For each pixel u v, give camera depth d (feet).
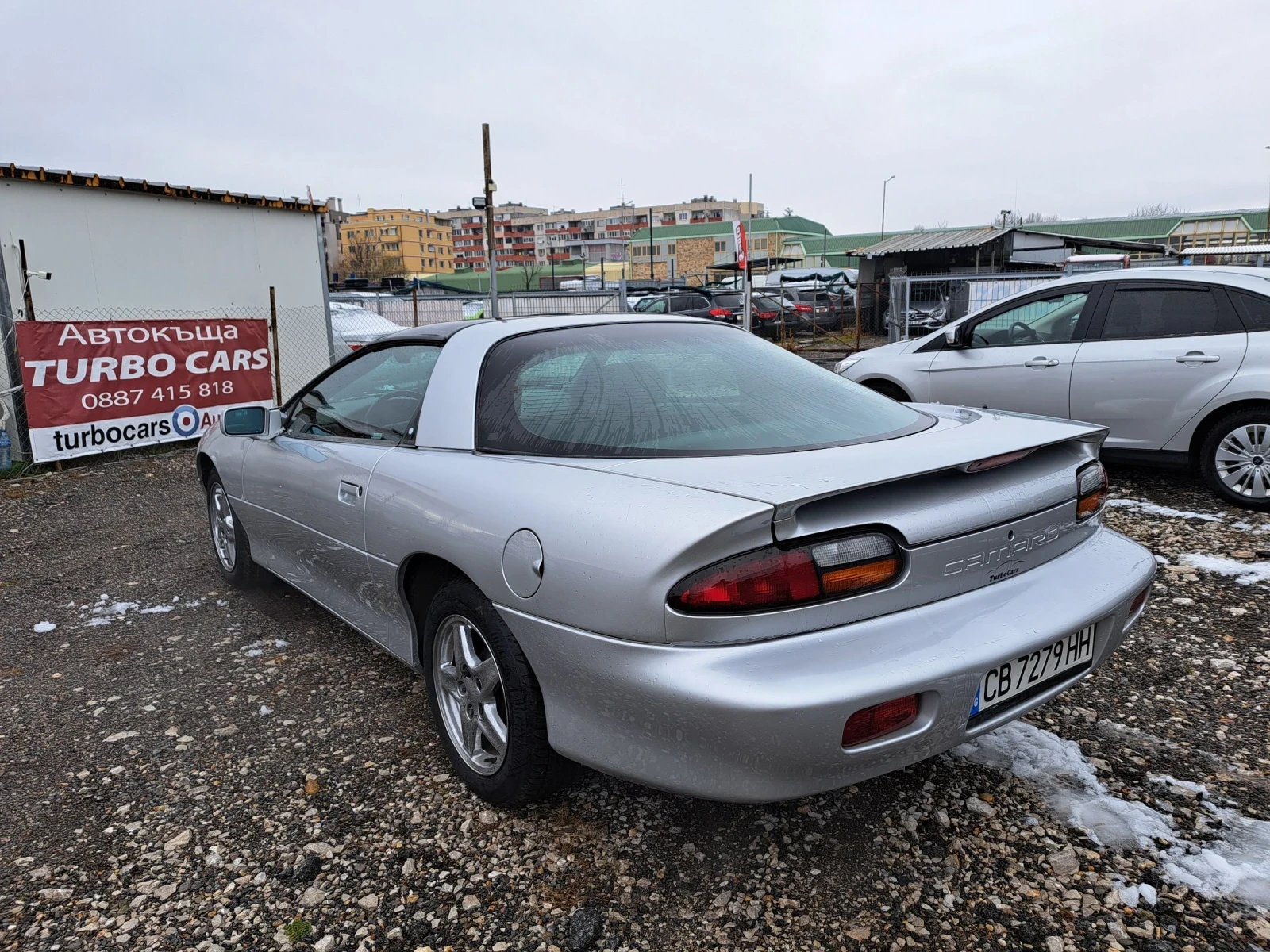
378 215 502.79
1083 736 9.21
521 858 7.57
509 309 69.87
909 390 22.02
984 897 6.92
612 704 6.53
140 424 28.32
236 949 6.64
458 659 8.37
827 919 6.75
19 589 15.37
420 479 8.54
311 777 8.91
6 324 26.89
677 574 6.03
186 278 34.71
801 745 5.90
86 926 6.91
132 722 10.21
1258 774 8.43
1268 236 138.41
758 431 7.68
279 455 11.61
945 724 6.39
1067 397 19.29
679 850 7.58
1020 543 7.17
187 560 16.70
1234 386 17.03
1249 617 12.05
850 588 6.16
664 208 510.99
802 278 101.76
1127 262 75.82
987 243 77.41
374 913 6.98
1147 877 7.06
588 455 7.55
